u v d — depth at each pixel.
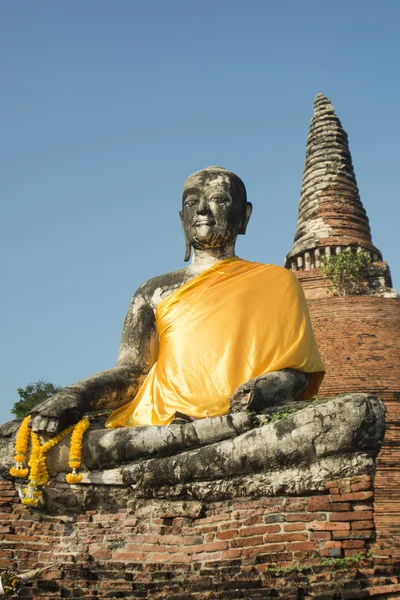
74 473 13.05
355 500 11.74
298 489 12.03
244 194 16.67
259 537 11.83
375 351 36.97
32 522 12.98
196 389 14.23
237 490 12.39
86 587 11.75
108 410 15.14
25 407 31.44
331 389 36.00
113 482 13.02
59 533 12.84
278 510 11.98
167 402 14.30
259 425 12.94
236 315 14.91
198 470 12.57
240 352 14.52
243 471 12.40
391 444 33.56
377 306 38.41
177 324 15.15
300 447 12.16
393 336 37.53
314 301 38.88
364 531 11.49
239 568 11.58
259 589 10.92
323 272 40.09
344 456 12.06
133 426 14.28
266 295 15.25
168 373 14.66
